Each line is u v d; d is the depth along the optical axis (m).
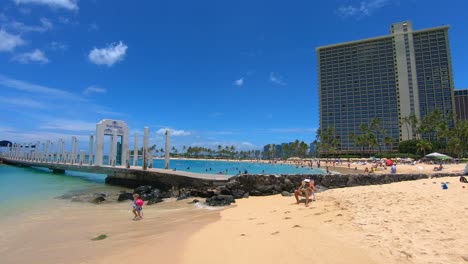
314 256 6.62
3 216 13.89
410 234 7.44
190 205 17.39
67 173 48.88
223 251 7.55
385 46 138.50
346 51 146.25
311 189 14.70
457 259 5.72
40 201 18.67
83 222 12.74
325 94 149.75
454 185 15.98
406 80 132.75
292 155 157.25
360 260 6.14
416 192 13.62
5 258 8.04
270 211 13.19
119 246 8.78
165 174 24.56
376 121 118.75
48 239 9.97
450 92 127.31
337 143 126.75
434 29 131.00
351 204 12.27
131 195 20.30
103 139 38.34
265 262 6.51
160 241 9.05
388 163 55.50
